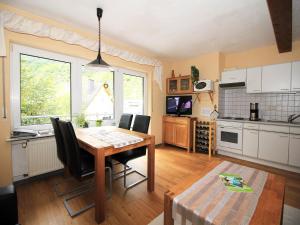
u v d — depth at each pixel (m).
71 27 2.60
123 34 2.86
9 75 2.10
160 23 2.46
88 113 3.11
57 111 2.71
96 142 1.81
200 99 4.10
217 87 3.77
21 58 2.33
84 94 3.01
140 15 2.24
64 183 2.33
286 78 2.96
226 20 2.35
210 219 0.95
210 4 1.97
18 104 2.30
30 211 1.73
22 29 2.09
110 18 2.33
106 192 2.12
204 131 3.88
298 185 2.35
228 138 3.56
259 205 1.08
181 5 2.00
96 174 1.60
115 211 1.76
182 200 1.13
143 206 1.85
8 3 2.00
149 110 4.21
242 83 3.45
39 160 2.35
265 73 3.18
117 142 1.82
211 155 3.65
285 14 1.75
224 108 4.10
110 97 3.48
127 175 2.63
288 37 2.43
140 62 3.70
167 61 4.58
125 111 3.77
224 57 4.01
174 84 4.45
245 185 1.33
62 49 2.52
